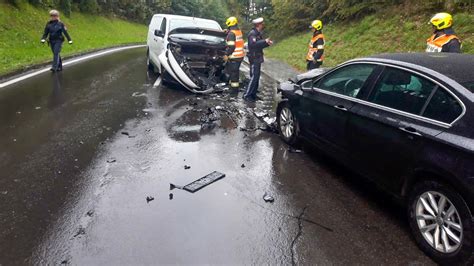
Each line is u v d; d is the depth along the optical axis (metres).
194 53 9.84
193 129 6.39
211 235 3.41
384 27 13.08
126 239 3.29
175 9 39.38
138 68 12.44
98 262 3.00
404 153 3.51
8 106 7.03
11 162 4.68
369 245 3.37
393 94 3.84
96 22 26.41
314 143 5.18
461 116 3.07
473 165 2.84
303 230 3.56
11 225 3.42
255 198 4.13
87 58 14.14
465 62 3.62
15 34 15.03
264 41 8.34
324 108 4.82
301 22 21.00
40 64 11.30
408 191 3.58
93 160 4.87
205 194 4.15
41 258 3.03
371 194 4.34
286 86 5.92
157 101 8.14
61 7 22.58
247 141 5.97
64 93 8.31
